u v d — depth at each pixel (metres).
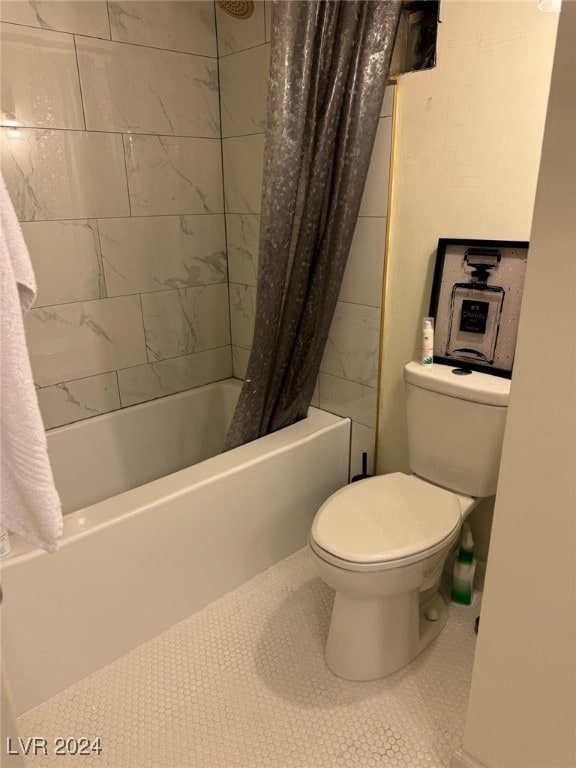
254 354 1.83
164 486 1.64
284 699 1.48
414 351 1.86
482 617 1.13
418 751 1.35
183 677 1.55
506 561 1.05
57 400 2.01
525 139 1.44
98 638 1.54
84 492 2.13
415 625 1.58
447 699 1.48
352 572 1.36
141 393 2.26
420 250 1.75
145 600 1.63
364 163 1.70
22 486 0.74
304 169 1.67
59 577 1.41
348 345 2.04
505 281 1.55
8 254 0.66
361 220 1.86
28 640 1.40
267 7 1.86
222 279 2.40
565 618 1.00
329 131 1.63
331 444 2.08
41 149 1.76
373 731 1.40
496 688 1.16
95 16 1.78
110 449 2.17
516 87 1.42
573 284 0.84
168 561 1.65
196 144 2.15
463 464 1.62
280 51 1.49
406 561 1.37
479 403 1.52
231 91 2.10
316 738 1.38
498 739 1.19
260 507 1.88
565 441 0.91
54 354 1.96
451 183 1.62
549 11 1.33
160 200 2.10
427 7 1.53
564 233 0.83
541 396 0.92
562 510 0.95
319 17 1.51
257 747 1.36
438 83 1.56
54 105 1.76
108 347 2.10
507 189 1.51
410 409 1.72
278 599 1.84
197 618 1.76
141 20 1.88
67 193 1.85
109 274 2.03
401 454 2.02
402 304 1.85
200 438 2.47
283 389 1.99
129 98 1.92
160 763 1.33
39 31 1.68
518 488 0.99
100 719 1.43
